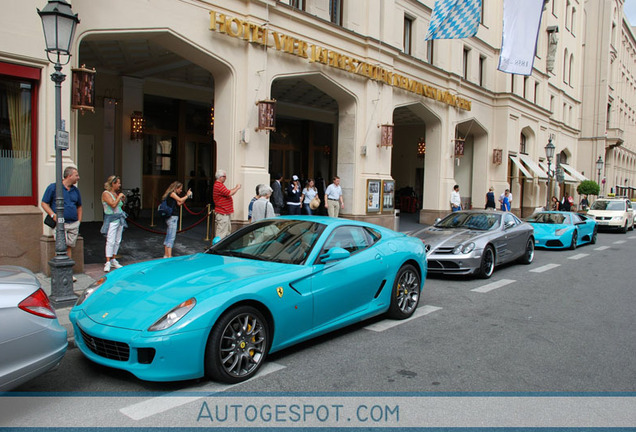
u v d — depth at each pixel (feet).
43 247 25.04
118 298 13.71
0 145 24.77
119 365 12.36
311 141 76.74
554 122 103.50
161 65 45.50
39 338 11.31
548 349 17.07
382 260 19.07
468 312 22.22
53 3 19.20
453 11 50.67
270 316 14.44
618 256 44.42
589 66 137.28
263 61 37.58
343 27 45.29
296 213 44.50
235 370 13.50
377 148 51.31
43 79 25.18
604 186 137.08
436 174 64.95
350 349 16.56
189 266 15.70
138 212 49.65
